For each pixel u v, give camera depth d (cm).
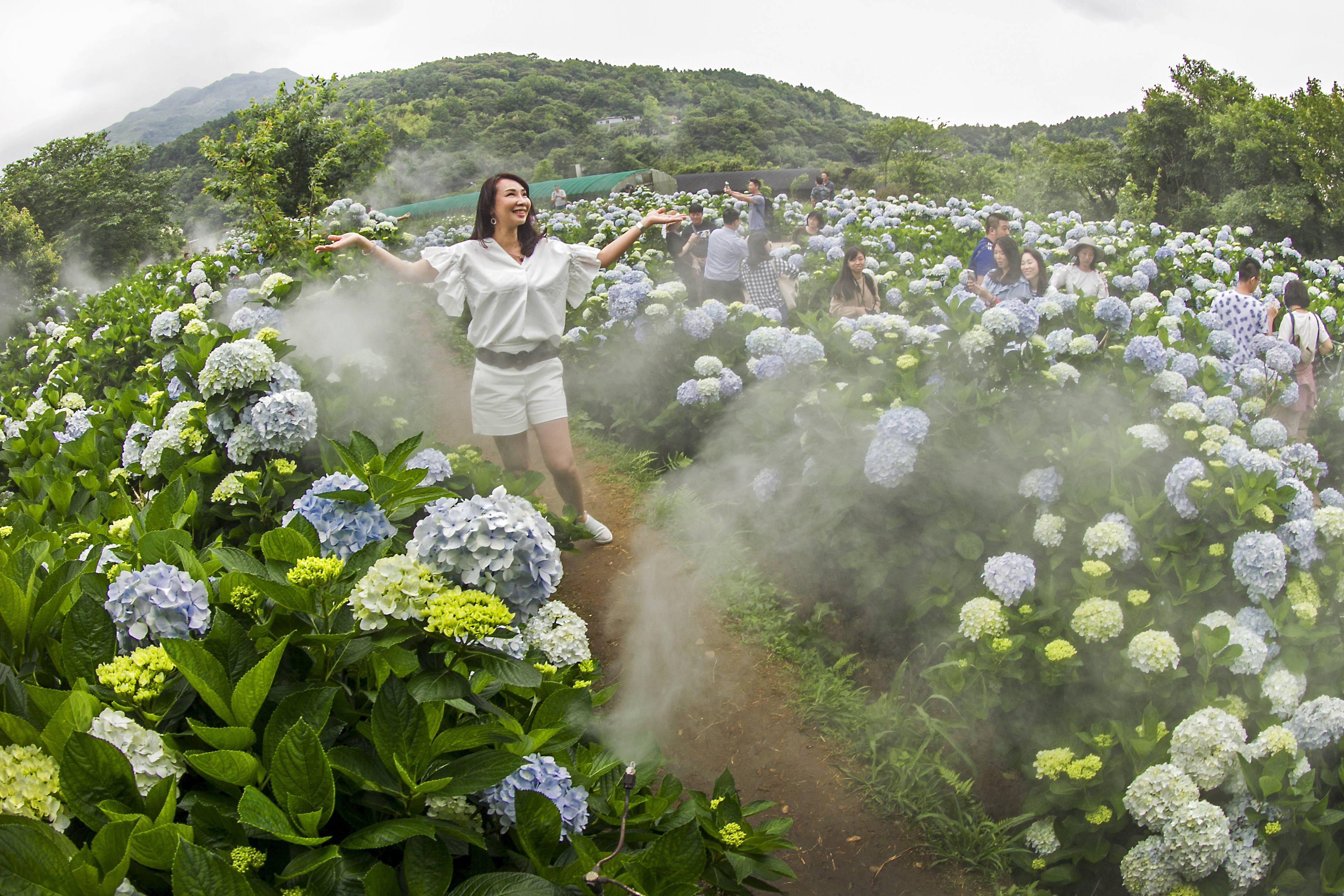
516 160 8900
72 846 120
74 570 187
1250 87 2981
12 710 146
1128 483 336
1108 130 7475
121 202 3303
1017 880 285
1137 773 265
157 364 446
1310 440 614
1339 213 2641
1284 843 252
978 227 1300
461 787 144
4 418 559
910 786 311
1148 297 716
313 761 132
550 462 401
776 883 280
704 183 4222
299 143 1218
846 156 10288
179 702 150
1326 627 288
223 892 113
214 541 257
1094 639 284
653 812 187
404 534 224
